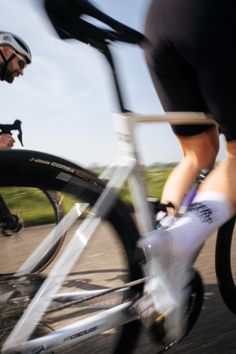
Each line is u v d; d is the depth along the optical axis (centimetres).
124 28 127
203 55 142
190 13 140
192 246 131
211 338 180
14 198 160
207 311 201
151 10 157
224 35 138
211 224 134
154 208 145
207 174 156
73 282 146
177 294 133
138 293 140
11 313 126
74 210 135
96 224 131
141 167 136
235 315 196
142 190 136
